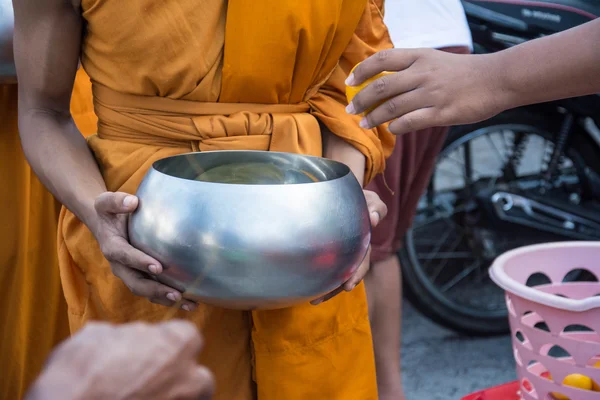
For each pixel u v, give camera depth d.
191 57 1.03
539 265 1.62
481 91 1.00
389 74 1.02
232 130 1.08
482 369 2.41
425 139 1.87
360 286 1.21
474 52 2.44
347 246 0.90
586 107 2.43
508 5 2.37
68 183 1.08
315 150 1.14
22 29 1.08
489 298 2.70
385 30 1.23
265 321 1.12
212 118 1.08
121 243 0.93
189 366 0.51
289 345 1.13
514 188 2.60
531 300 1.38
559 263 1.62
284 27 1.04
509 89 1.00
